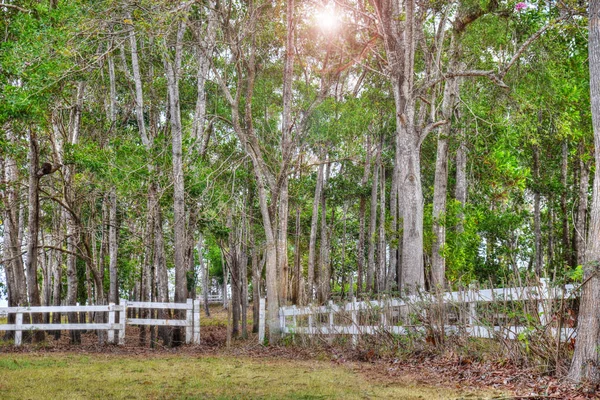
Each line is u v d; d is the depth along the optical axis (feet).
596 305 29.04
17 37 58.13
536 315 33.01
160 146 68.69
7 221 73.72
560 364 31.19
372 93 87.81
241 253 95.50
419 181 57.98
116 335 69.36
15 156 67.87
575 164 86.07
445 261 75.92
